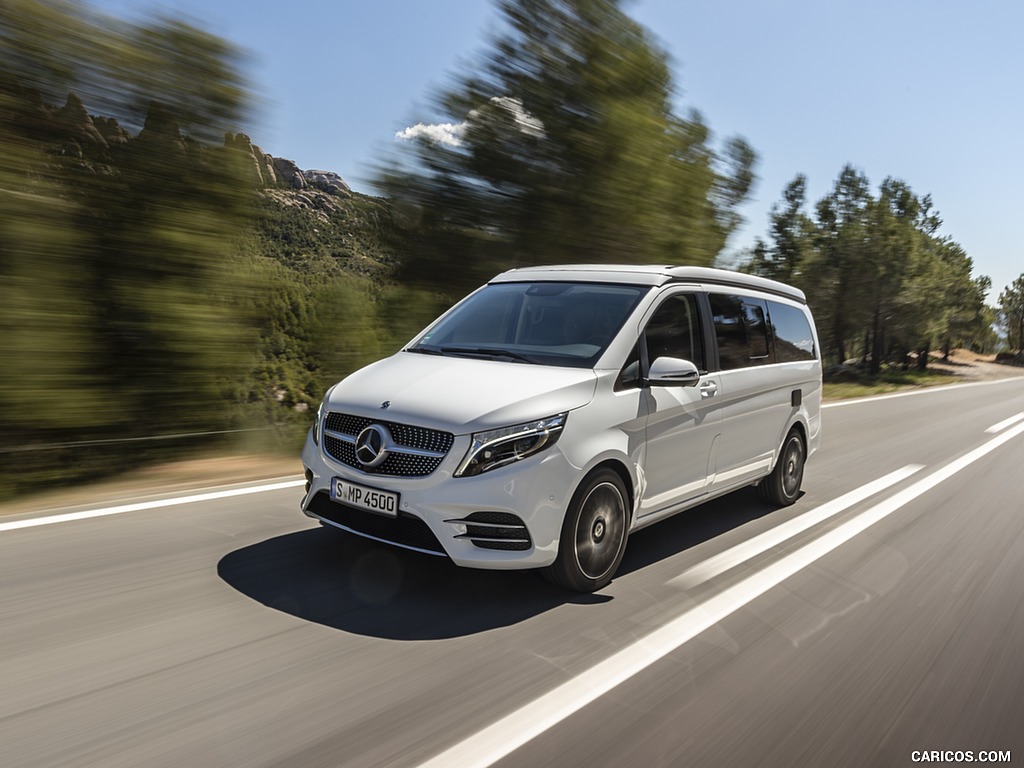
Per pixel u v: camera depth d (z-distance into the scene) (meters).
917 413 15.05
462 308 5.19
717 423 5.05
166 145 7.57
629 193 11.99
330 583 4.00
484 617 3.67
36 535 4.68
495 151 12.12
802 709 2.94
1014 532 5.75
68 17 7.08
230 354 7.87
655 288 4.78
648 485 4.43
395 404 3.87
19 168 6.71
